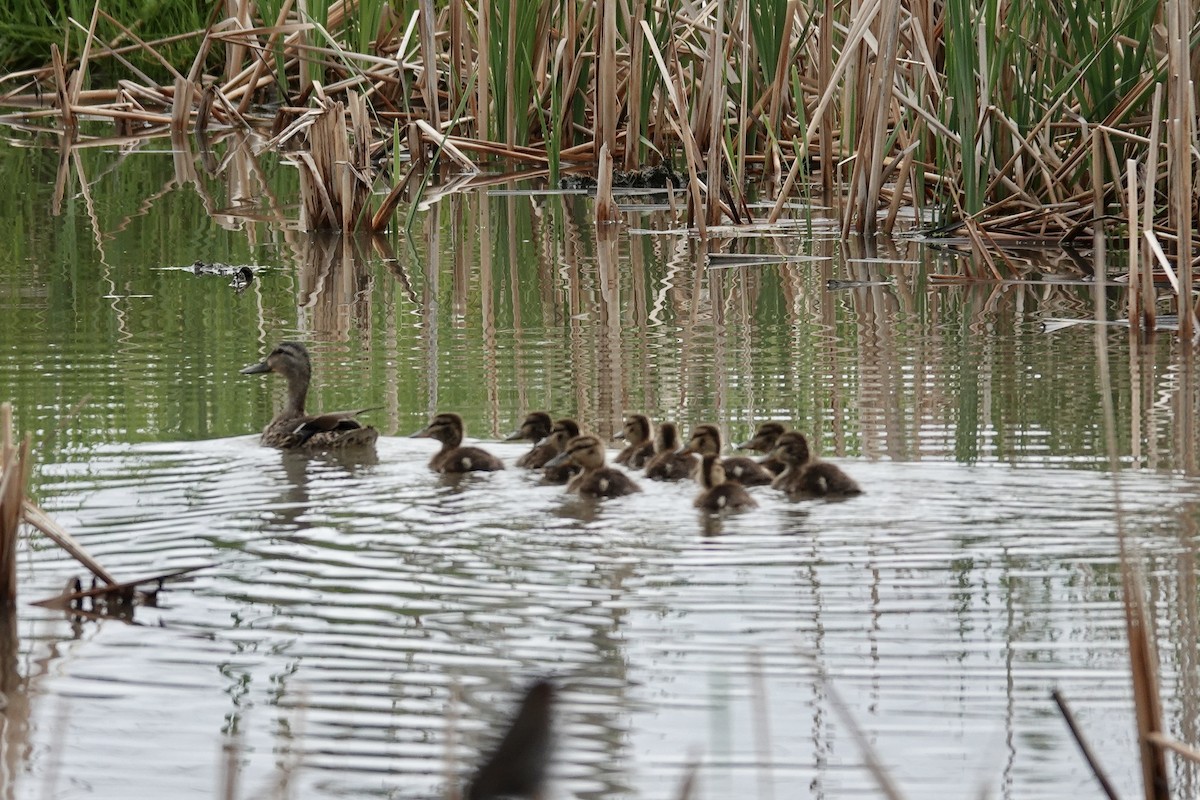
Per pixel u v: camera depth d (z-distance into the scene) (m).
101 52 37.81
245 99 35.91
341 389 16.23
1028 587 10.13
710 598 10.01
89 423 14.73
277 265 23.55
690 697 8.64
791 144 31.34
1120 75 24.94
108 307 20.23
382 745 8.17
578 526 11.63
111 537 11.41
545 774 2.91
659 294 21.41
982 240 24.70
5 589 10.12
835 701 6.59
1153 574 10.27
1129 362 16.97
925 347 17.98
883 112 24.92
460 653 9.25
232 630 9.68
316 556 10.98
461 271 23.17
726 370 16.86
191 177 31.45
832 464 12.47
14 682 9.02
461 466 13.33
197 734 8.36
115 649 9.47
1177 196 18.81
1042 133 25.05
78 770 7.97
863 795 7.64
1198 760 6.53
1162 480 12.41
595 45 31.17
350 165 26.23
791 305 20.61
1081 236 24.72
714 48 26.52
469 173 32.03
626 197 29.92
